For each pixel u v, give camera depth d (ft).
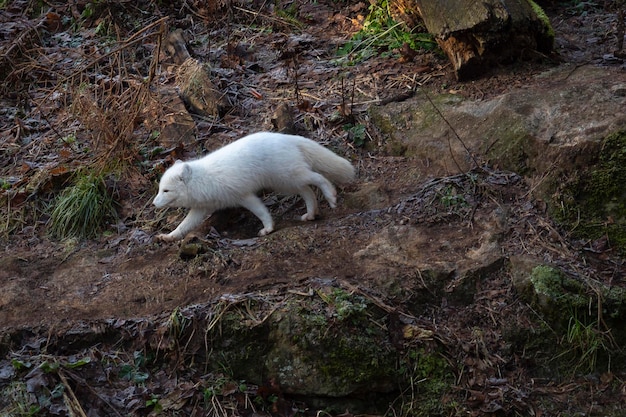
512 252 18.85
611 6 28.76
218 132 24.20
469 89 23.97
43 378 16.63
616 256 19.10
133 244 20.39
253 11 31.19
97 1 31.63
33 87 28.04
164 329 17.34
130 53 28.94
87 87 26.32
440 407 16.92
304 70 26.99
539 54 24.47
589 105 21.22
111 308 18.10
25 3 33.32
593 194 19.81
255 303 17.49
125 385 17.04
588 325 17.76
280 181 20.18
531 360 17.66
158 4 32.07
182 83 25.94
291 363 17.07
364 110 24.17
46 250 20.56
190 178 19.69
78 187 21.54
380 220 20.03
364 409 17.10
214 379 17.21
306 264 18.67
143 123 24.73
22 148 24.57
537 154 20.62
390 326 17.40
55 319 17.85
